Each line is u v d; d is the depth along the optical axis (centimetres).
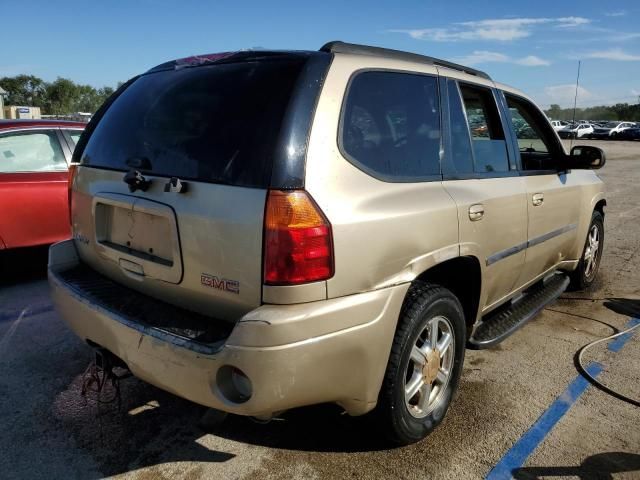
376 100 262
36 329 434
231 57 269
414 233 255
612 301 521
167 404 323
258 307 216
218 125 242
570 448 285
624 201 1195
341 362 226
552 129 448
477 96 352
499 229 331
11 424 301
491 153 349
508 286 372
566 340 427
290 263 212
